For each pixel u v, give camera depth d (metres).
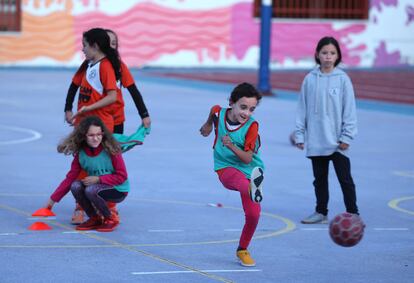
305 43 66.81
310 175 20.83
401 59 69.50
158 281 11.09
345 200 15.63
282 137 27.98
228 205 16.80
